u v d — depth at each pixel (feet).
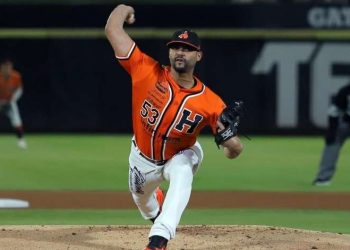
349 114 168.14
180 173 89.30
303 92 264.72
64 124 267.59
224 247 96.94
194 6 262.67
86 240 100.37
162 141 89.81
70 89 266.16
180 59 86.79
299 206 146.30
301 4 262.88
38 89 266.16
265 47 264.52
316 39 263.29
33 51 264.11
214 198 153.48
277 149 234.79
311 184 172.96
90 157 214.07
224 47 264.31
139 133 91.15
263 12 263.29
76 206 143.74
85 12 262.88
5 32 262.67
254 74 265.13
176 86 88.17
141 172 92.89
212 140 260.62
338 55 262.67
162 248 86.33
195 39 86.99
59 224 124.77
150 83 88.63
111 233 104.88
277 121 266.16
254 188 166.71
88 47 264.52
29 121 267.39
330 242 100.42
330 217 135.44
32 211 138.31
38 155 218.18
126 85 266.98
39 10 262.88
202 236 103.19
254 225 116.57
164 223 86.89
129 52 88.99
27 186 167.12
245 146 241.55
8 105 230.48
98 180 175.73
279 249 96.02
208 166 199.52
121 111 267.80
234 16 263.49
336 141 170.19
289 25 263.29
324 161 171.01
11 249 94.68
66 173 185.98
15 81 230.07
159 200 99.55
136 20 261.85
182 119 88.43
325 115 264.93
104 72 265.95
